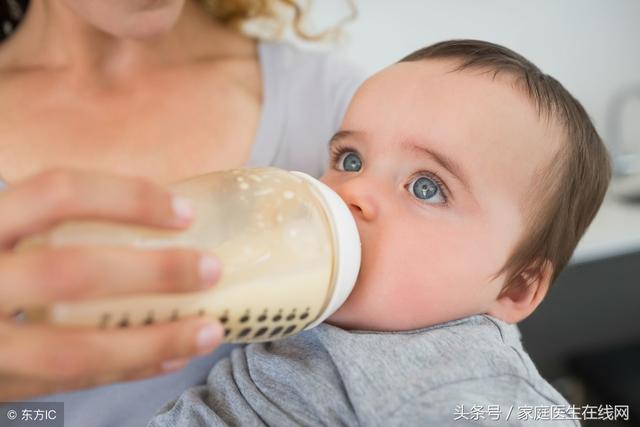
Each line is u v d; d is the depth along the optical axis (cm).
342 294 52
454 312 64
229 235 46
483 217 63
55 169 35
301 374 61
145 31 74
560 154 69
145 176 76
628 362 153
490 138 64
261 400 61
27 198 34
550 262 73
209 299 44
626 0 177
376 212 61
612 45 180
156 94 83
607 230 161
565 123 71
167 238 42
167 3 74
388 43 161
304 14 124
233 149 80
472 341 60
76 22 81
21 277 32
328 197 53
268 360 64
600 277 162
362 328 63
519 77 69
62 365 35
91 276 33
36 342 35
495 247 65
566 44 176
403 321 61
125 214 35
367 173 64
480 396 55
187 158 77
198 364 73
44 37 86
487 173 64
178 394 72
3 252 36
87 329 36
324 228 51
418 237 61
